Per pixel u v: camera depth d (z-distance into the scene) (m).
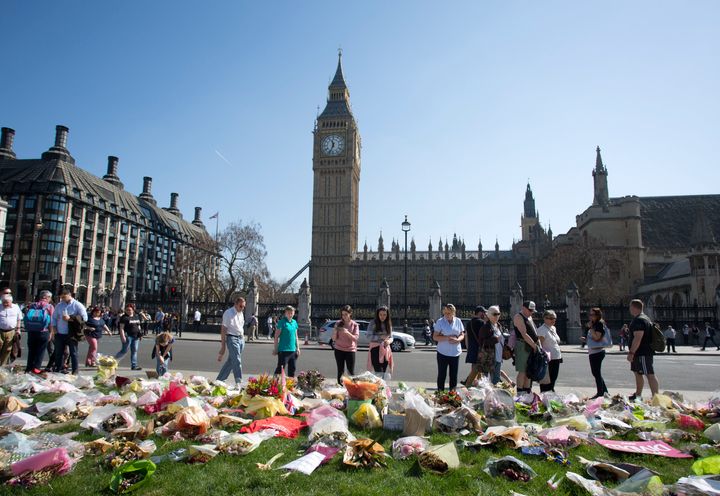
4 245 79.69
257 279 66.25
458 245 147.38
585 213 83.50
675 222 85.25
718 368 21.02
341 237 130.00
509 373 19.02
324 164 133.25
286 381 10.77
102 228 92.62
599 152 88.00
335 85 138.50
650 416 9.07
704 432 7.93
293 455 6.28
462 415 7.84
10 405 8.38
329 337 32.03
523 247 143.12
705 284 60.50
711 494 4.99
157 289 111.50
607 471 5.99
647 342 11.50
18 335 13.52
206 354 23.61
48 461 5.50
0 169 85.81
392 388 10.96
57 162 85.62
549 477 5.78
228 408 8.88
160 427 7.36
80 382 11.51
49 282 78.94
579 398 10.90
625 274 78.31
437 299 42.91
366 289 130.88
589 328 12.60
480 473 5.83
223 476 5.48
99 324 16.78
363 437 7.22
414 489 5.21
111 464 5.79
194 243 71.81
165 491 5.07
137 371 15.89
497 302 128.38
